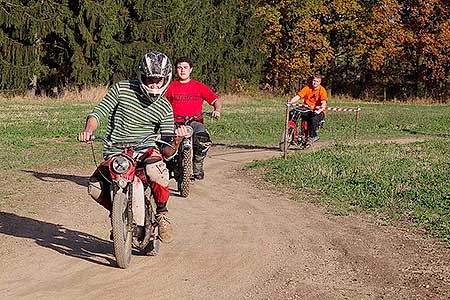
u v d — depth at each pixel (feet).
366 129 95.09
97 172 25.32
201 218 34.65
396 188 41.34
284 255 27.89
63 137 71.77
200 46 167.53
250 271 25.59
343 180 44.50
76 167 50.93
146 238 25.63
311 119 65.62
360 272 25.72
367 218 34.86
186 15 159.12
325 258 27.55
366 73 195.31
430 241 30.30
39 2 138.51
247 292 23.27
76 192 40.52
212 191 42.19
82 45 145.69
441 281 24.73
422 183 43.37
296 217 35.06
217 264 26.37
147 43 153.48
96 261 26.25
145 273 24.94
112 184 24.44
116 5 147.13
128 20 152.66
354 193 40.75
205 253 27.89
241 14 177.68
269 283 24.27
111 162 23.86
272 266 26.30
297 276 25.12
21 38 139.85
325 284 24.29
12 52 139.74
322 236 31.12
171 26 154.40
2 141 65.51
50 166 51.01
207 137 42.29
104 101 25.25
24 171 48.08
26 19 137.08
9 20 136.05
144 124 25.50
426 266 26.55
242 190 42.68
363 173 46.57
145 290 23.07
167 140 26.27
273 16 180.86
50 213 34.60
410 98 190.19
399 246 29.45
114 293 22.62
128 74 154.51
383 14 183.93
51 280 23.85
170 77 25.16
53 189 41.24
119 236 24.32
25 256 26.71
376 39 186.80
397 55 186.70
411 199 38.86
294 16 181.57
